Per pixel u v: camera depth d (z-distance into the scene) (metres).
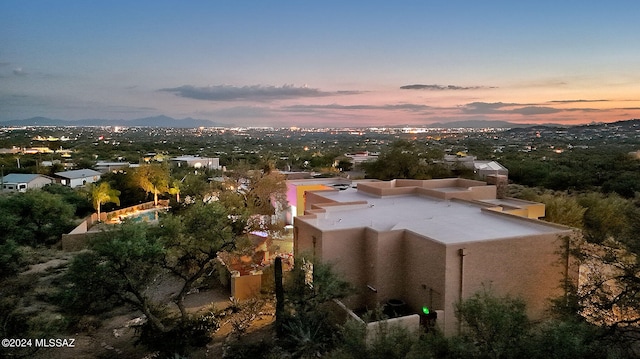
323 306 16.77
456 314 12.18
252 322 18.88
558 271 16.67
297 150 155.38
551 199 29.48
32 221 34.06
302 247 19.58
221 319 19.09
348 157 80.94
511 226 18.66
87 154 116.56
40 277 24.14
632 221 15.15
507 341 9.64
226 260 24.06
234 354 15.85
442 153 55.06
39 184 61.44
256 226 27.55
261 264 25.03
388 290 17.30
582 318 12.82
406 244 17.20
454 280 15.07
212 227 19.97
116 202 47.00
